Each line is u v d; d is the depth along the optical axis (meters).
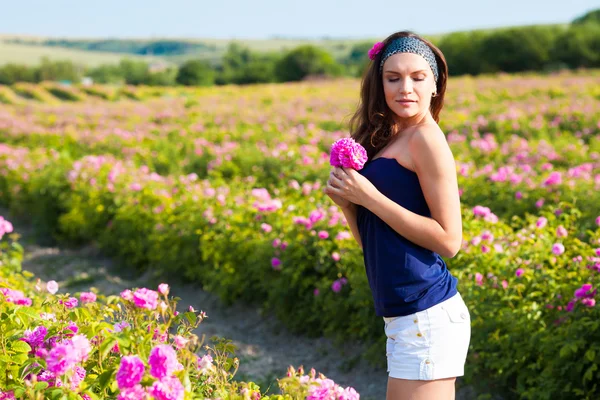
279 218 5.85
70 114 21.64
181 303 6.18
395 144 2.26
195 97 32.38
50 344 2.36
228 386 2.42
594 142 11.44
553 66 49.06
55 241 8.57
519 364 3.86
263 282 5.52
